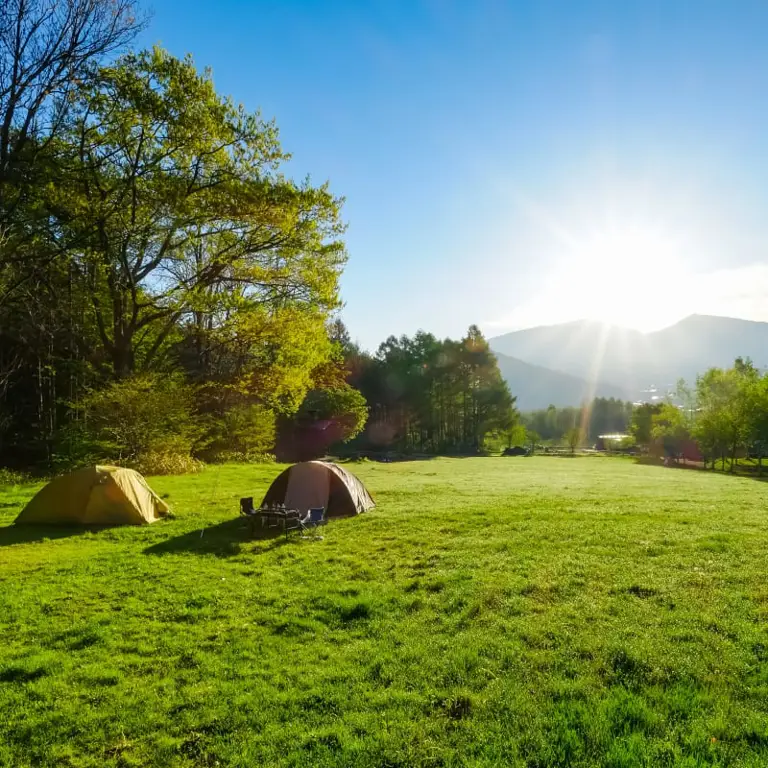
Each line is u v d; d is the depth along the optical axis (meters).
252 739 5.02
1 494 19.00
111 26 22.31
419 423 83.81
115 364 28.47
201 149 25.62
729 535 12.07
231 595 8.85
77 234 25.34
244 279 29.67
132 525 14.45
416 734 5.00
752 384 47.50
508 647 6.63
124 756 4.86
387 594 8.73
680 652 6.36
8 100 21.02
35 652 6.86
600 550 10.98
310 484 15.91
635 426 78.62
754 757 4.51
